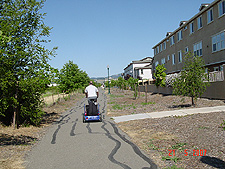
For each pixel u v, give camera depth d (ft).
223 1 65.21
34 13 33.60
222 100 45.88
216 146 18.70
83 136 27.78
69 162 18.11
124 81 159.53
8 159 18.70
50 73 32.71
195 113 35.73
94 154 20.03
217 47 69.62
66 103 79.46
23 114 33.99
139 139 24.30
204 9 74.90
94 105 38.52
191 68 42.96
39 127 34.65
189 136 22.75
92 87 40.16
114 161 17.92
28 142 25.00
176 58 105.50
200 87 43.16
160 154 18.81
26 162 18.25
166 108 47.60
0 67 25.50
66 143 24.53
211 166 15.11
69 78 104.27
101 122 38.27
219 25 67.82
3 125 32.94
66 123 39.01
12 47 30.37
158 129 27.66
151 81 118.73
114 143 23.56
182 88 43.65
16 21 30.73
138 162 17.43
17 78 31.17
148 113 42.01
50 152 21.11
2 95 28.78
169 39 114.62
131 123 34.30
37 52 32.81
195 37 84.28
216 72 48.83
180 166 15.84
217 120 27.99
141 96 95.20
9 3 32.01
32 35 32.94
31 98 33.30
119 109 55.26
